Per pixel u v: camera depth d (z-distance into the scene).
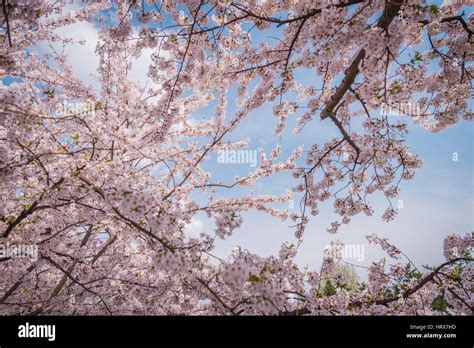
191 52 4.20
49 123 3.66
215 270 3.67
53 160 3.79
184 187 5.53
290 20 3.70
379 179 5.04
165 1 4.31
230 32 4.68
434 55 4.88
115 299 5.45
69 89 5.24
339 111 5.34
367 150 4.75
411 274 4.41
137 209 2.77
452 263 3.96
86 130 3.74
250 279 2.58
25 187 4.40
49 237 4.59
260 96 4.98
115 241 5.93
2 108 2.84
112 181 3.82
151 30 3.99
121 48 4.88
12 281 5.22
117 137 4.38
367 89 3.61
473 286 3.80
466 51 4.61
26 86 5.05
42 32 4.86
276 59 4.83
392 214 4.98
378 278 4.42
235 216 3.17
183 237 3.87
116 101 5.41
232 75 4.92
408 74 3.59
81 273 5.21
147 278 5.48
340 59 4.73
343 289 3.79
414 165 4.82
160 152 5.24
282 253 3.48
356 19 3.20
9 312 5.19
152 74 4.35
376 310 3.71
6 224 4.28
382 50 3.10
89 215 4.67
